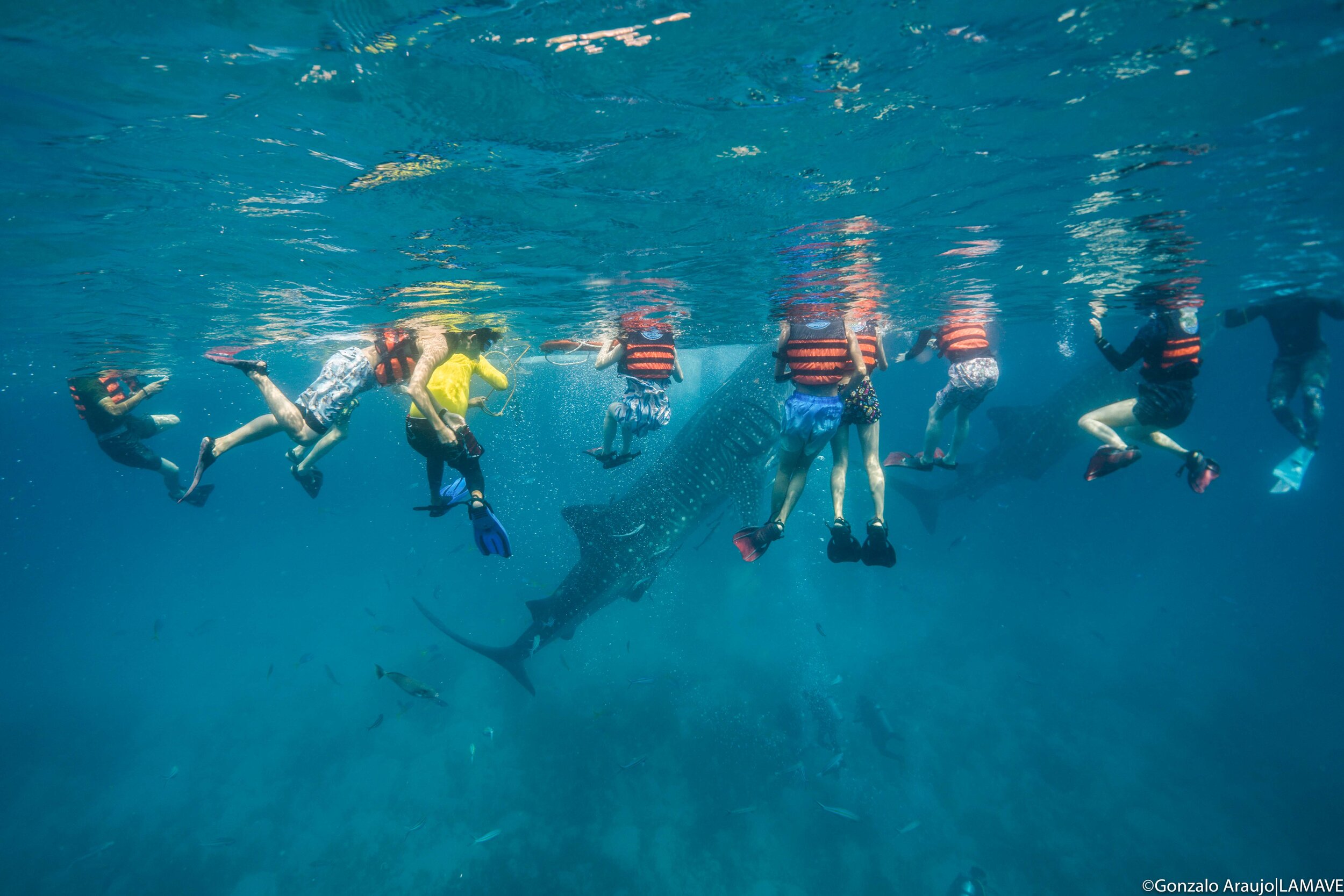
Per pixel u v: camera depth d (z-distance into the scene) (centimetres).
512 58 271
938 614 1966
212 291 683
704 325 1053
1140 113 354
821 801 1146
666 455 984
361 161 367
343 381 498
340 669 1862
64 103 287
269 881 1112
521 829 1125
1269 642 1814
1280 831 1073
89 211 430
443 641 1873
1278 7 254
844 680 1563
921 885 1009
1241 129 381
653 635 1739
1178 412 509
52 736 1786
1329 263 819
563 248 571
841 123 349
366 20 239
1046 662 1695
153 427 838
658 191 439
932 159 406
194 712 1781
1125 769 1249
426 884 1048
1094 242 666
